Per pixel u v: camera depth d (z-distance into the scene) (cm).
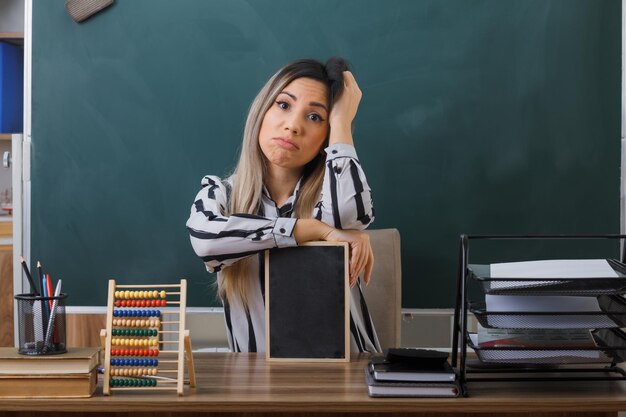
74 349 140
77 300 257
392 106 253
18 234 257
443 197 253
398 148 254
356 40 253
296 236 172
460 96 253
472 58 252
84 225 257
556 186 251
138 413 144
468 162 253
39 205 257
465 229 253
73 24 256
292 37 254
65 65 256
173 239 255
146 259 256
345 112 207
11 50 285
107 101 256
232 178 221
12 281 269
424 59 253
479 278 136
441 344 253
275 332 164
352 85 210
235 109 254
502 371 146
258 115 212
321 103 209
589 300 142
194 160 255
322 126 209
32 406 129
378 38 253
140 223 256
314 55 254
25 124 258
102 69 256
